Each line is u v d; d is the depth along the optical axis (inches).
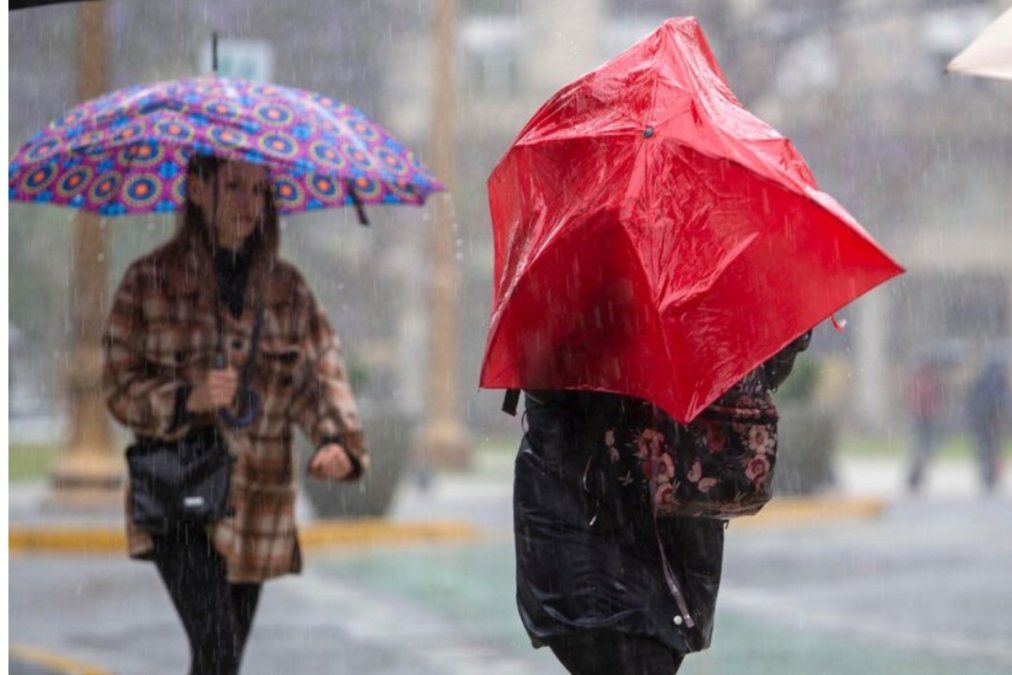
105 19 2219.5
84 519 2085.4
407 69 4355.3
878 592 1456.7
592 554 500.4
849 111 4598.9
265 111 706.2
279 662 1069.1
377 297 4916.3
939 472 3472.0
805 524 2229.3
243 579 690.8
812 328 496.7
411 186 786.2
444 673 1028.5
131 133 685.9
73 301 2421.3
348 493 2118.6
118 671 1034.1
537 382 496.1
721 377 466.6
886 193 4795.8
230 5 3654.0
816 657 1092.5
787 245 461.4
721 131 481.4
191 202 698.8
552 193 506.6
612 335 482.3
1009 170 5064.0
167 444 681.0
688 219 472.7
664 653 503.2
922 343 5684.1
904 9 4601.4
